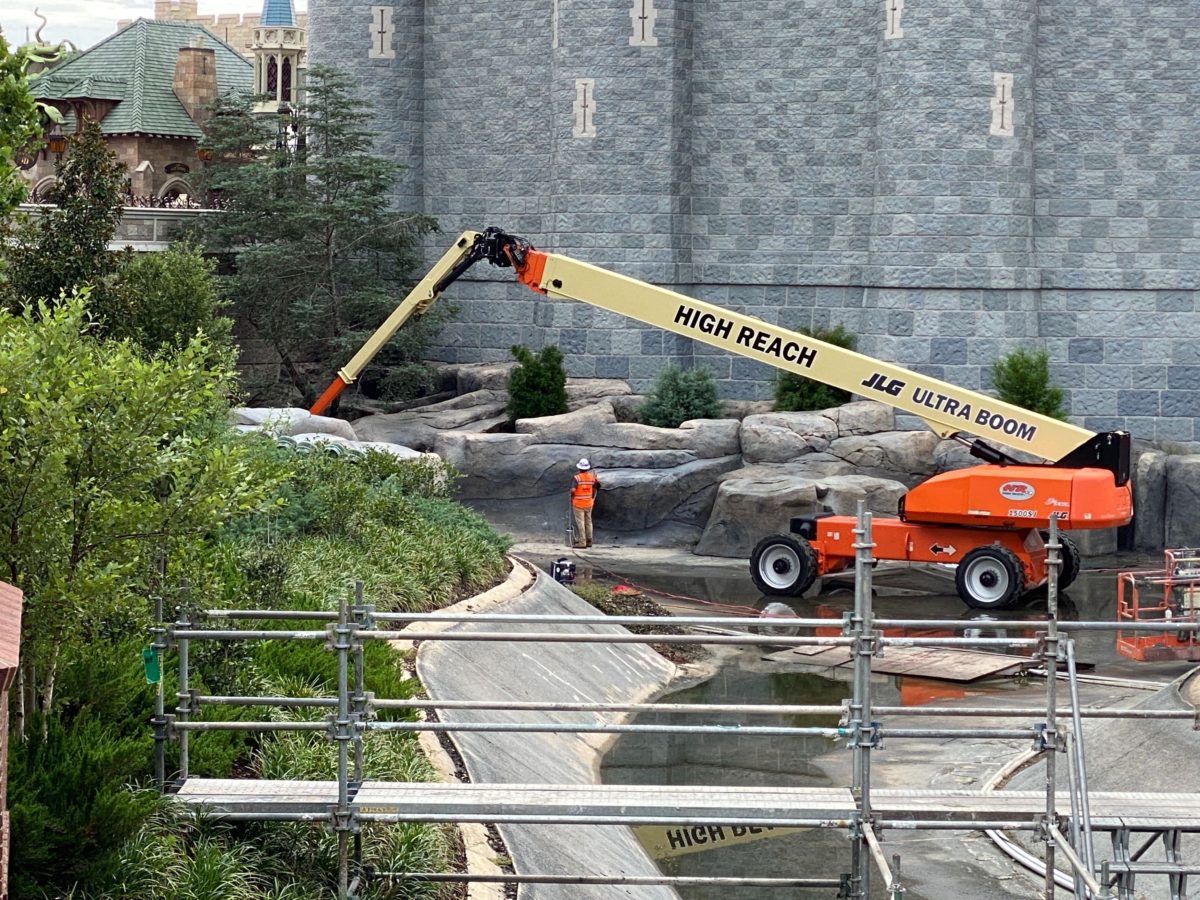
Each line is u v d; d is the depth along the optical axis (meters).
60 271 37.00
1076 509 36.81
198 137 65.19
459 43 56.22
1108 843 20.64
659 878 15.88
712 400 49.59
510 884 17.44
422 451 48.44
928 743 26.33
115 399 15.77
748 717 28.19
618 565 43.25
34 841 13.51
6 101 15.92
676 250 52.91
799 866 20.95
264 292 51.69
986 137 48.88
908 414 47.19
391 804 15.35
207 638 16.64
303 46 67.56
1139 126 50.12
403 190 56.69
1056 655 14.99
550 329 53.50
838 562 39.62
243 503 16.22
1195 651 31.98
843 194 51.91
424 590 28.39
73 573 15.23
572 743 25.53
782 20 52.22
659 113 52.31
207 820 15.59
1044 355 47.41
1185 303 50.12
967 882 20.42
